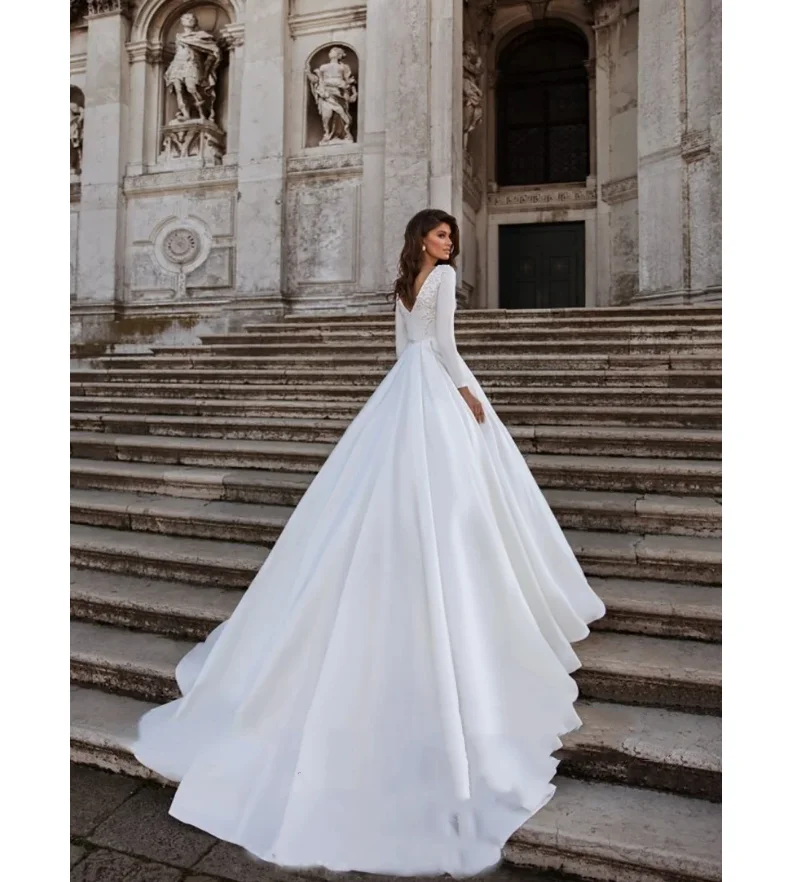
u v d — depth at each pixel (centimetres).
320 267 1007
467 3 1109
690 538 331
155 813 226
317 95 1017
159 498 439
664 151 885
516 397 510
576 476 389
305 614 215
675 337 593
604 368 552
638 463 389
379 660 205
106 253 1102
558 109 1191
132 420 562
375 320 776
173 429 547
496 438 271
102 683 292
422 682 201
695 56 855
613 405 491
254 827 198
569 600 268
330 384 596
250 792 209
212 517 385
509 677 214
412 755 198
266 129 1018
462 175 1023
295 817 191
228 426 527
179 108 1097
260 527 374
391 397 251
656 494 372
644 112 912
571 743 224
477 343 611
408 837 189
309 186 1016
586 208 1134
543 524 273
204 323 1047
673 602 275
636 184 1045
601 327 638
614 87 1089
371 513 218
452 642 202
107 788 240
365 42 1002
